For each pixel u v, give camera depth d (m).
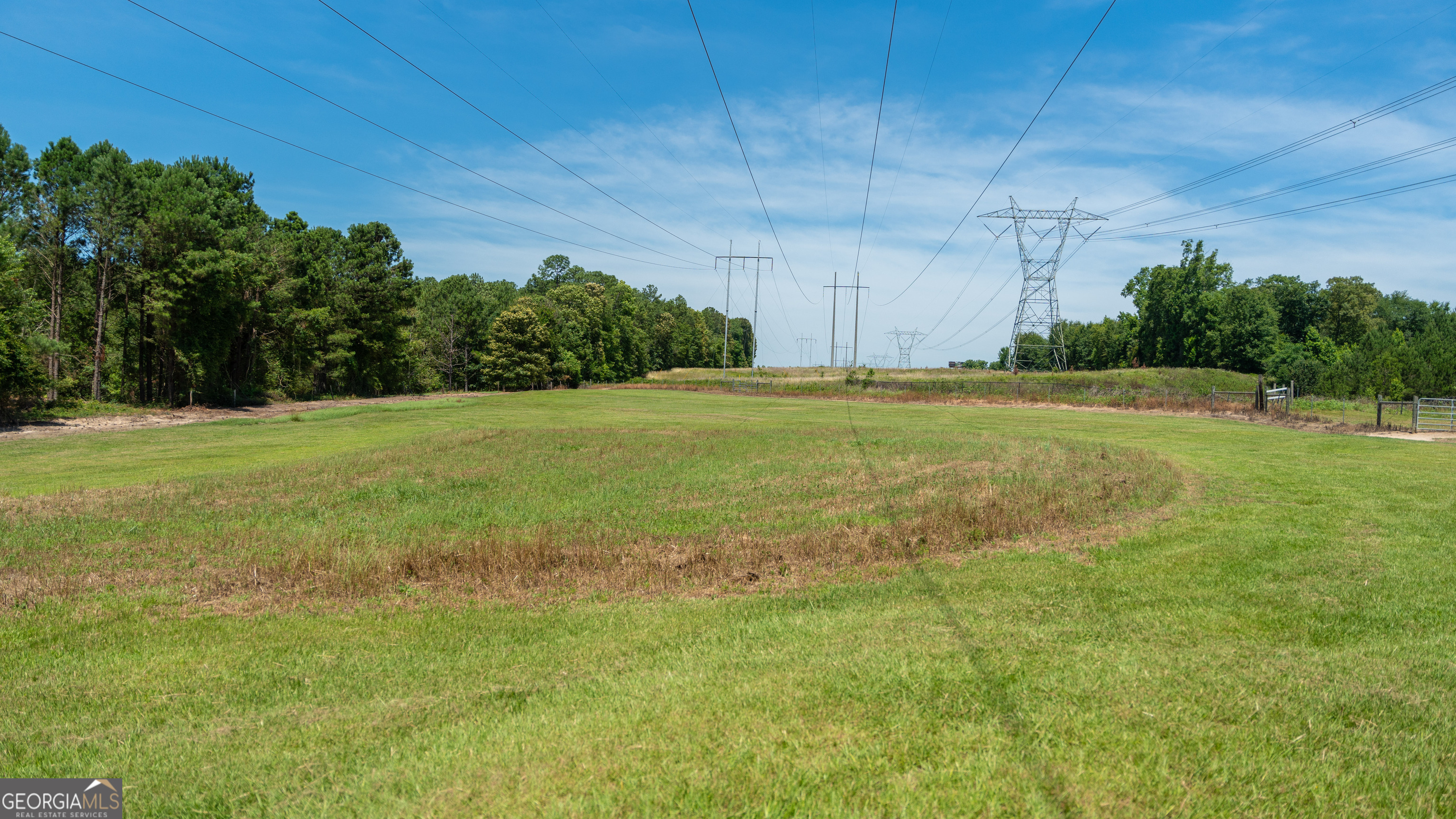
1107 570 10.59
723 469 22.31
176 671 7.74
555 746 5.23
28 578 11.37
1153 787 4.45
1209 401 53.25
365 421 50.19
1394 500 15.41
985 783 4.47
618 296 149.88
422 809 4.50
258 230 74.56
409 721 6.13
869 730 5.26
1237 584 9.56
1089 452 25.06
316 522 15.47
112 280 57.94
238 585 11.08
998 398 70.25
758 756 4.91
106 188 55.16
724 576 11.05
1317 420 38.84
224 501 17.89
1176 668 6.45
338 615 9.73
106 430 43.56
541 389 109.88
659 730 5.40
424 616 9.65
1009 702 5.68
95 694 7.12
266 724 6.31
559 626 9.05
